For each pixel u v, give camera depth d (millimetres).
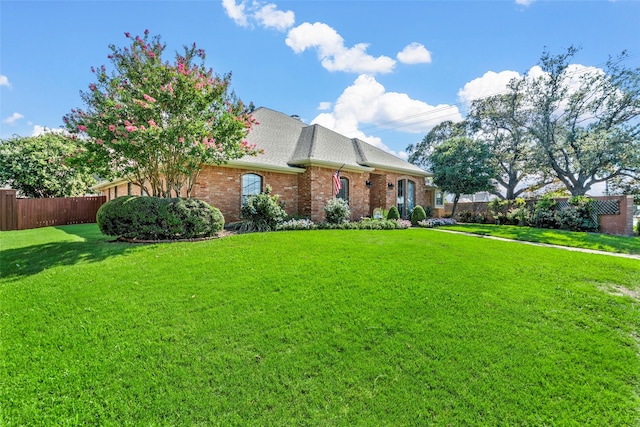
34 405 2865
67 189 22328
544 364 3561
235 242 9203
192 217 9586
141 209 9078
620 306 5156
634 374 3443
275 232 11562
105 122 8875
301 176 15719
